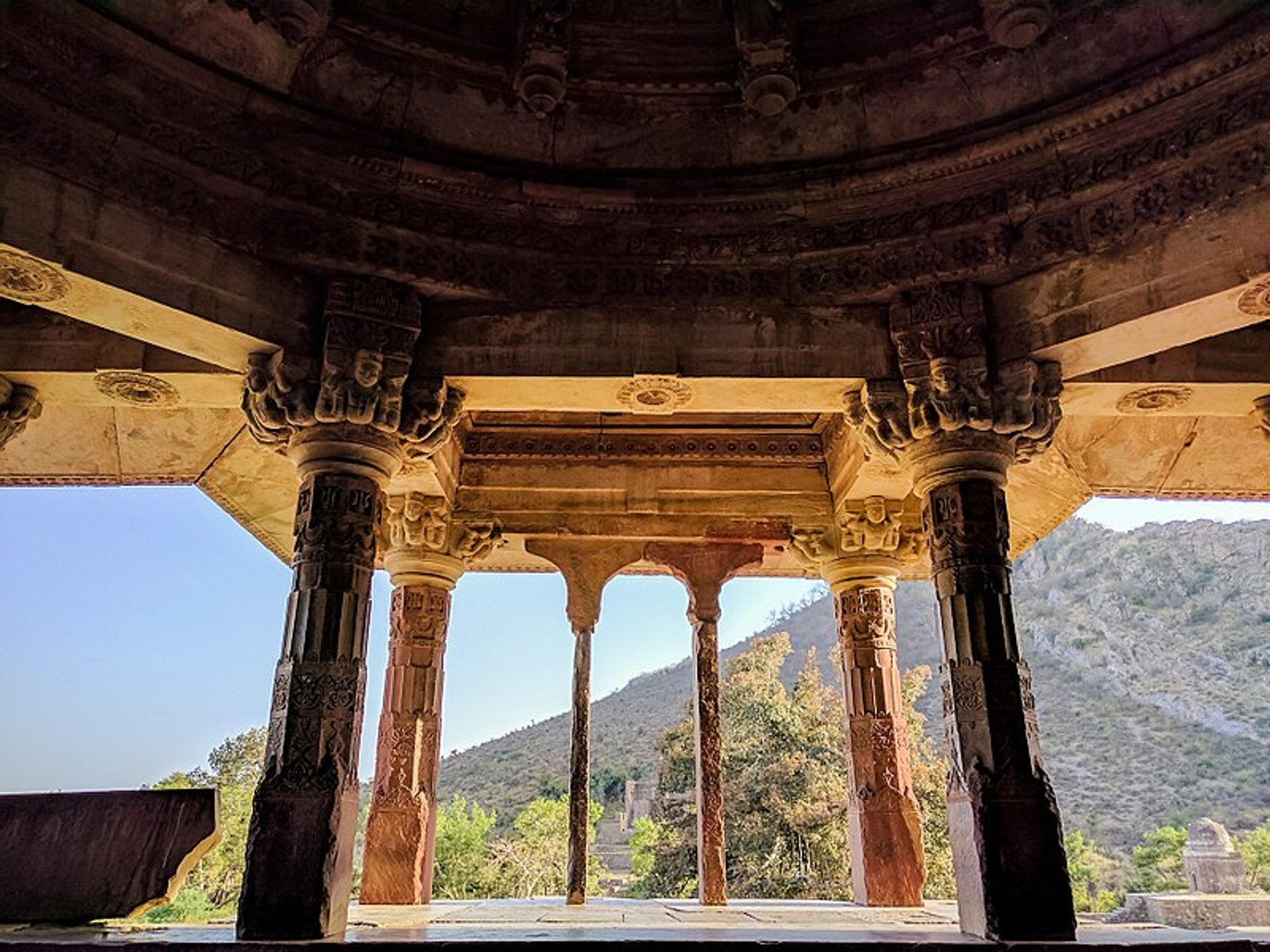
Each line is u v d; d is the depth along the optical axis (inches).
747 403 354.3
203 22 292.5
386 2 325.1
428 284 331.9
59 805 285.7
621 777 2719.0
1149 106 299.1
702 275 346.9
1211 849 1011.9
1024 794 279.7
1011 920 266.1
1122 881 1868.8
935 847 1221.7
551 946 246.8
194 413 415.2
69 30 273.6
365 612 304.5
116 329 303.3
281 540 516.4
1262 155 277.6
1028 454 324.8
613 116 352.2
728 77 344.5
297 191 317.7
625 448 496.1
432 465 414.9
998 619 300.8
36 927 265.0
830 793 1246.3
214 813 288.5
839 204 341.7
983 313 325.7
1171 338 305.0
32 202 265.6
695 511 485.7
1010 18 304.8
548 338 335.0
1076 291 309.6
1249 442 418.9
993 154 322.0
